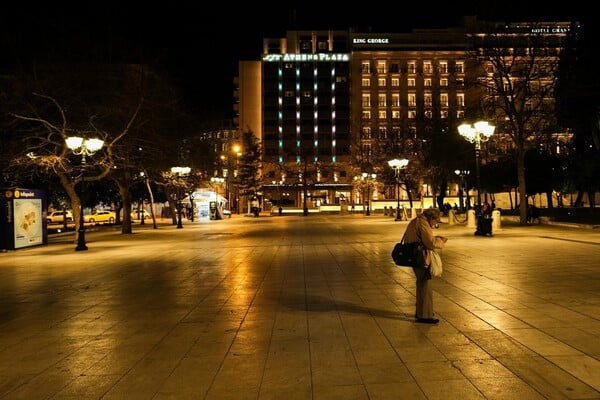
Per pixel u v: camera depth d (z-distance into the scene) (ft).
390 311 27.55
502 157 157.99
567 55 98.84
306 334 23.13
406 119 233.76
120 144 92.58
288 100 351.67
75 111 89.10
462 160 159.12
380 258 54.08
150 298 33.94
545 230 85.20
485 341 21.12
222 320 26.61
